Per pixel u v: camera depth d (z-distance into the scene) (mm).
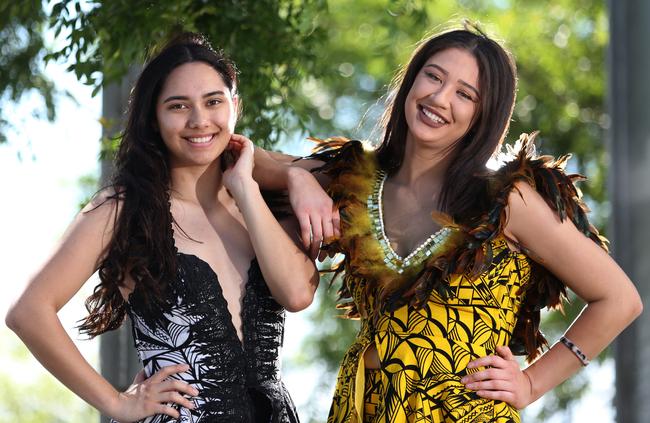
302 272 3932
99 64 5129
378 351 3812
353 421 3844
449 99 3834
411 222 3947
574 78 14672
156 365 3803
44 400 14781
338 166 4141
